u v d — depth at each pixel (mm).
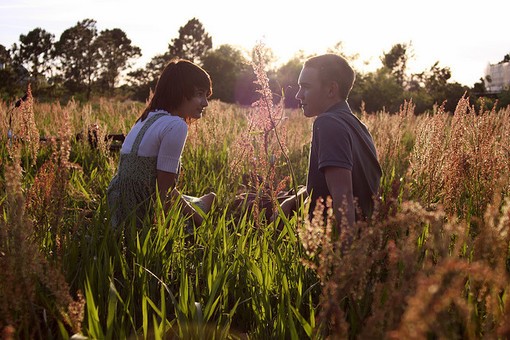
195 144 6945
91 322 2238
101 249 2957
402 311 1911
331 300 1920
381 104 45281
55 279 2125
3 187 3893
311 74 3682
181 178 5551
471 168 3688
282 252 3279
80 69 111000
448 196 3465
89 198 4586
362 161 3504
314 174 3562
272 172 3527
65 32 109938
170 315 2873
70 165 3016
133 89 111188
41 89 53906
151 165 3947
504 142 4016
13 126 6633
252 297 2768
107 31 126062
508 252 2289
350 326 2396
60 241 2941
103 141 5820
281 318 2463
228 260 3199
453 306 2006
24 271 2131
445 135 3898
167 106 4164
